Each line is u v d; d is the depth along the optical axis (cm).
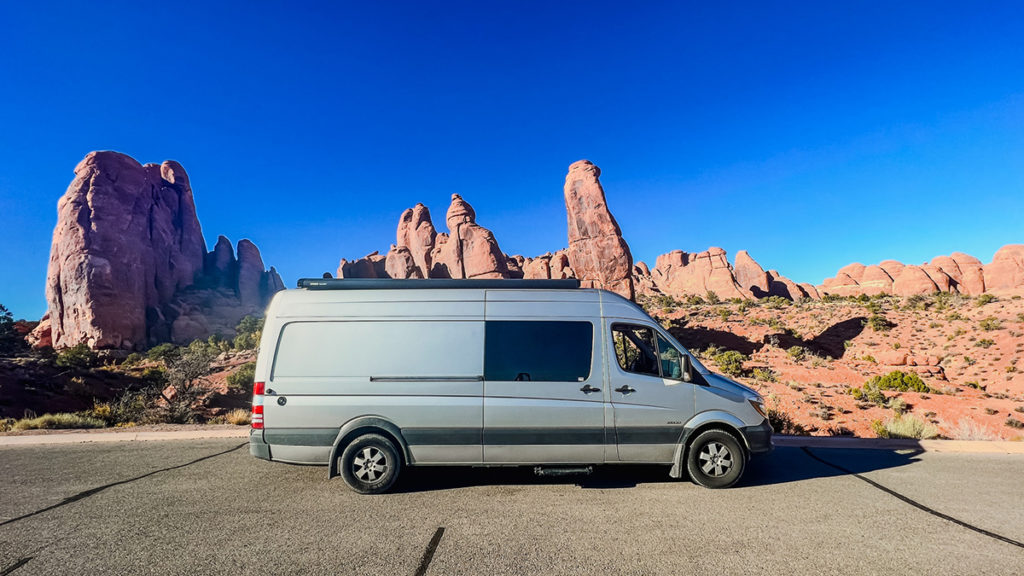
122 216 8075
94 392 4106
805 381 3306
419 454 548
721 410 562
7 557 375
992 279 9088
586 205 6406
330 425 548
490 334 570
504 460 554
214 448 779
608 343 573
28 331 8581
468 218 8500
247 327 8075
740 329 5888
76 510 480
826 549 384
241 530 426
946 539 405
